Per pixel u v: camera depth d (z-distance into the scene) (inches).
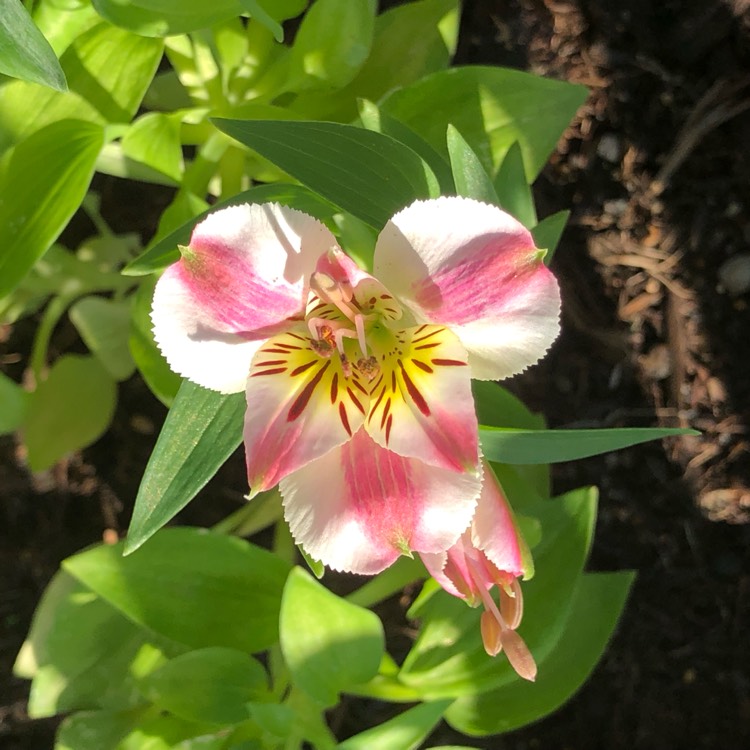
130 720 8.9
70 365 10.0
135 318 8.1
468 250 4.9
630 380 11.5
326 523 5.4
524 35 11.4
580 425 11.4
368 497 5.3
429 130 8.2
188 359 5.1
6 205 7.6
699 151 11.5
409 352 5.2
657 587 11.4
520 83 8.1
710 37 11.1
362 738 6.9
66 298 10.2
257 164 9.3
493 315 5.0
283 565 8.1
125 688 8.9
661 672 11.3
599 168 11.5
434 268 4.9
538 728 11.4
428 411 5.1
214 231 4.8
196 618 8.0
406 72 8.8
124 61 7.7
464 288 4.9
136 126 7.7
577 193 11.6
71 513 11.2
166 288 4.9
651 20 11.3
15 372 11.2
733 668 11.3
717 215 11.5
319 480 5.4
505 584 6.1
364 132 6.0
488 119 8.2
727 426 11.4
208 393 5.9
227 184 8.9
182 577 8.0
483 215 4.8
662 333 11.5
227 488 11.3
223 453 5.9
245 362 5.2
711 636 11.3
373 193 6.1
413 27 8.7
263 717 7.4
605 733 11.3
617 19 11.3
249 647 8.3
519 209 7.1
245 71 8.7
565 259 11.5
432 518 5.3
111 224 11.3
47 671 8.8
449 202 4.8
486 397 8.2
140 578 7.9
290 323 5.2
